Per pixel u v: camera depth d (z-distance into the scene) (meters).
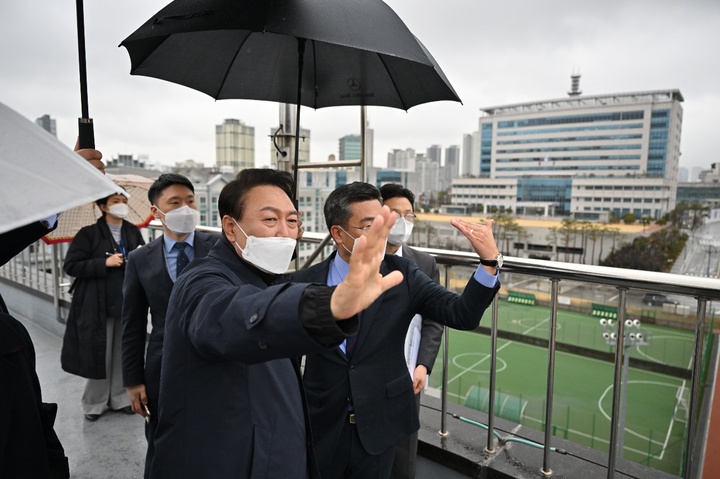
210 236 2.35
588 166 77.81
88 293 2.94
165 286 2.09
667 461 17.14
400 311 1.62
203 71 2.29
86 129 1.60
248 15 1.42
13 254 1.36
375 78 2.23
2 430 1.08
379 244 0.78
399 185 2.06
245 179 1.21
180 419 1.11
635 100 72.88
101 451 2.61
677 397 22.28
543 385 24.17
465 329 1.54
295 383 1.30
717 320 21.00
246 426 1.10
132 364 2.13
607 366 26.00
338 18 1.48
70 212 3.44
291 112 2.66
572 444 2.25
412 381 1.83
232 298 0.95
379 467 1.59
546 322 31.55
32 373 1.27
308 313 0.80
